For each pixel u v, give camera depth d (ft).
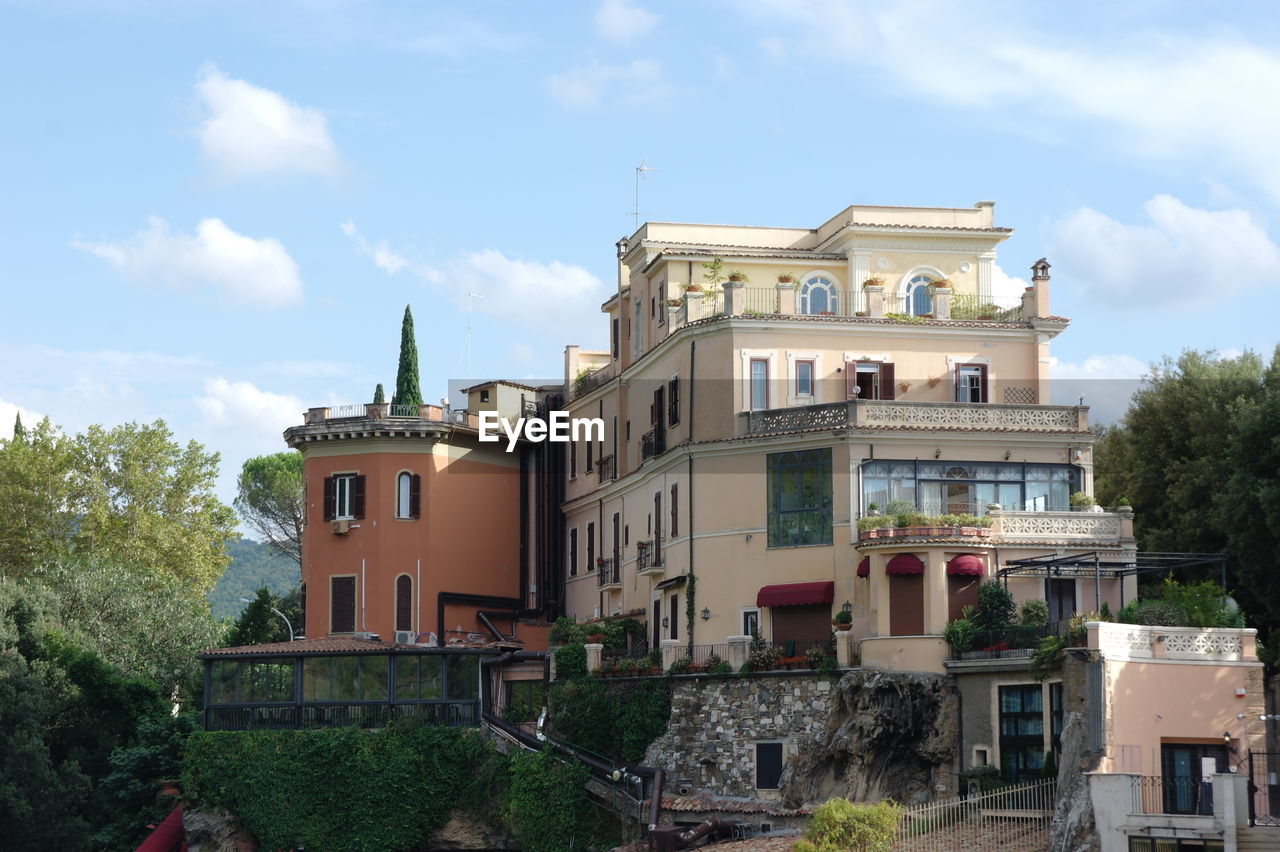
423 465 246.27
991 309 218.79
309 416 251.80
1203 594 163.02
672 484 207.00
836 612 186.70
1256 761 148.87
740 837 172.96
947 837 151.64
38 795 212.23
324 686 202.69
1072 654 149.18
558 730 196.24
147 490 296.71
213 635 266.36
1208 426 212.64
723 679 183.93
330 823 196.24
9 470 290.76
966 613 177.17
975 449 192.85
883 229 224.12
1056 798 148.66
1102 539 186.70
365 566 243.19
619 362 247.29
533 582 256.73
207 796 202.28
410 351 297.12
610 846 183.21
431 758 196.75
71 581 261.03
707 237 235.40
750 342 203.72
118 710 240.12
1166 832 132.57
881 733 169.07
